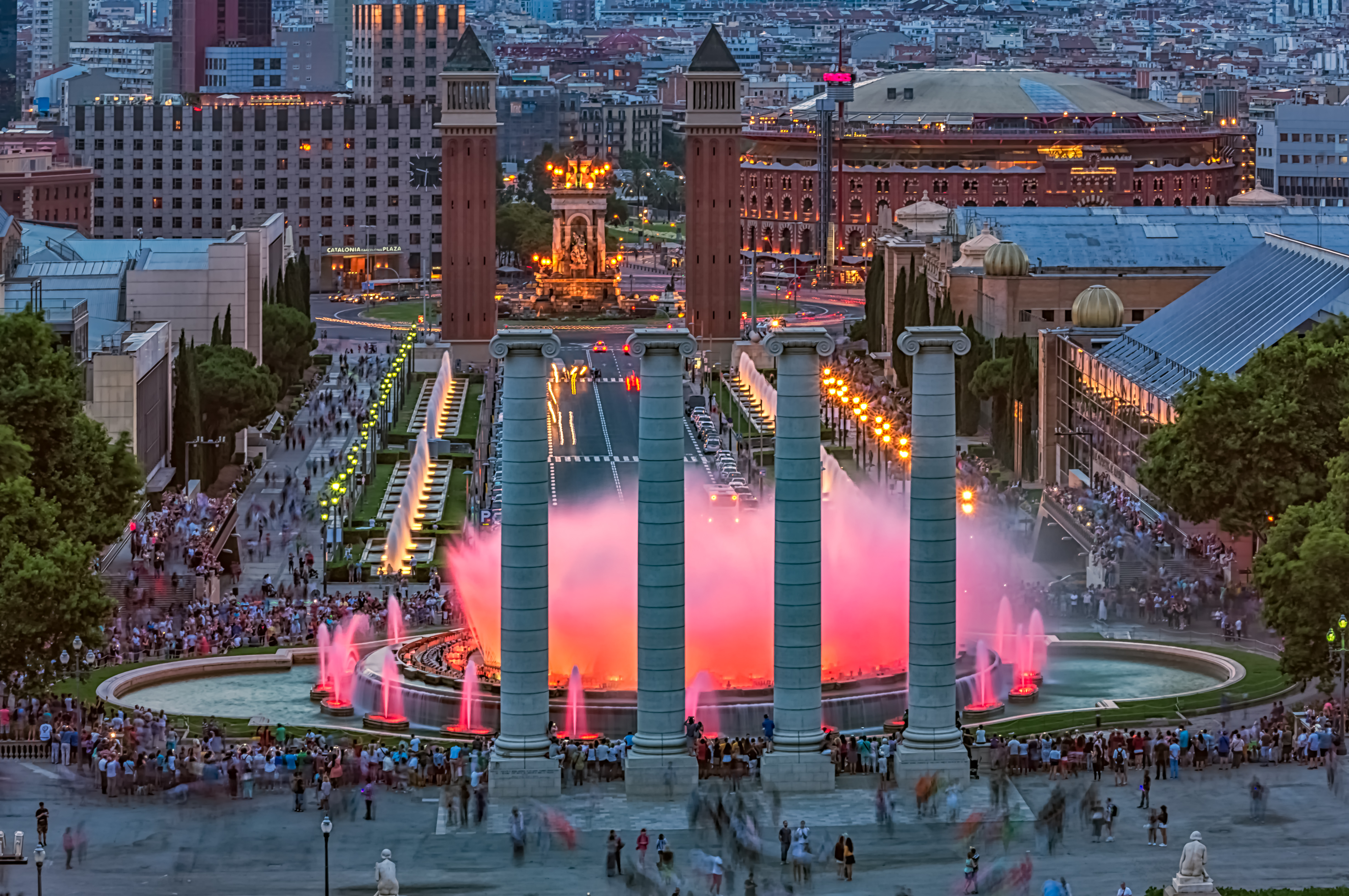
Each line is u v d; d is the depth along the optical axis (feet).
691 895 486.38
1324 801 554.46
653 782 573.74
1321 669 644.69
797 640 577.84
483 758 589.32
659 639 576.20
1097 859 513.04
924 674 583.17
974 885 490.08
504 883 504.02
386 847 533.14
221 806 567.59
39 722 633.20
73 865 514.27
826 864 515.50
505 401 572.92
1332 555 633.61
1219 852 513.04
